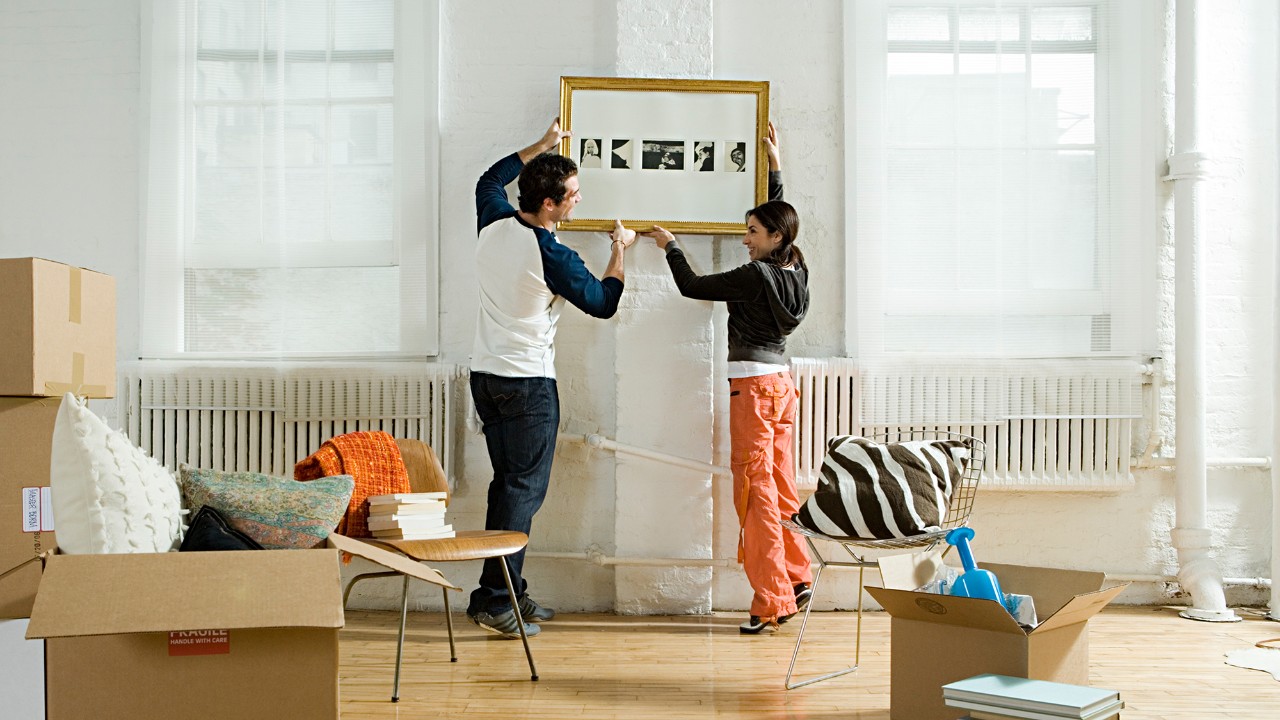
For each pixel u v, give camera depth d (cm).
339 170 409
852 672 316
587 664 324
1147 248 416
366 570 404
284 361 401
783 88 415
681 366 403
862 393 400
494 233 360
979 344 404
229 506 231
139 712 183
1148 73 416
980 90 408
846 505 294
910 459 298
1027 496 414
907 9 411
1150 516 418
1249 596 417
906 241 407
